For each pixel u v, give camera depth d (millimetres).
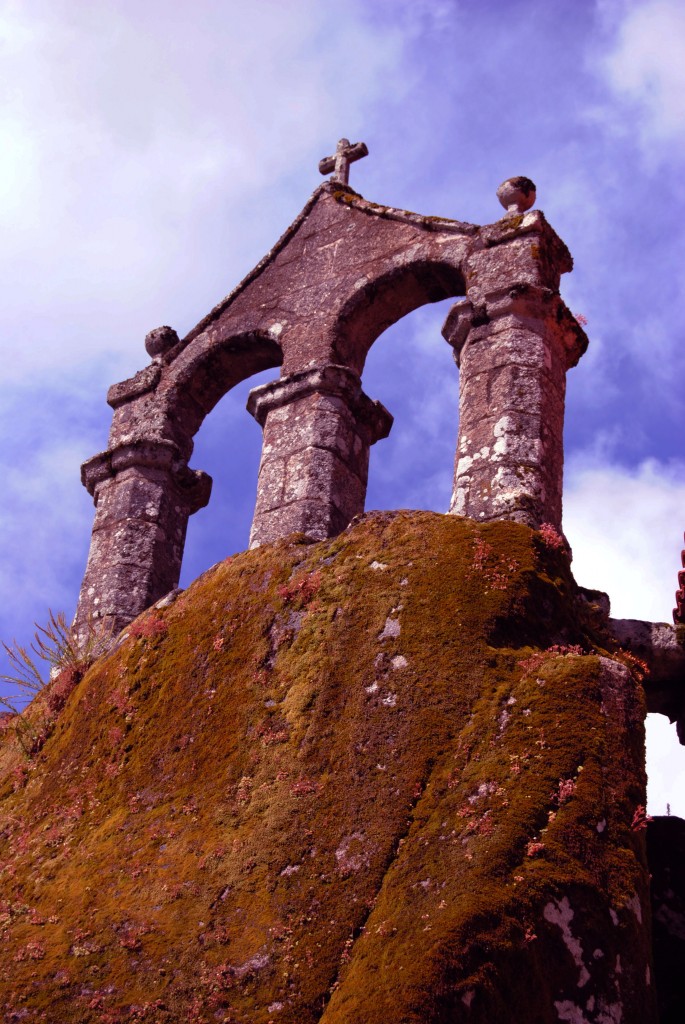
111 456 12141
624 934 6641
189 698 8812
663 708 9555
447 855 6848
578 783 7031
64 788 8875
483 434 10031
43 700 10094
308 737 7941
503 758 7219
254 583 9297
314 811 7473
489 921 6430
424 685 7812
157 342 12805
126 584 11289
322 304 11773
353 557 8977
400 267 11445
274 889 7129
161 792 8289
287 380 11289
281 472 10875
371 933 6664
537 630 8180
